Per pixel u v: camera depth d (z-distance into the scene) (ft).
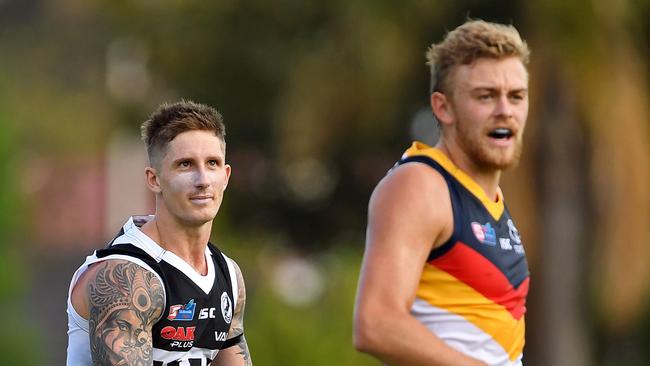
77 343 53.36
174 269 52.85
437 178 58.44
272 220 253.44
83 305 52.70
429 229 57.26
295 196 249.55
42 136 257.75
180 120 53.01
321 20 226.38
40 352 188.34
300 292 162.61
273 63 231.30
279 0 227.81
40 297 252.01
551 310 209.26
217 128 53.78
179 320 52.90
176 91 241.76
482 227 58.80
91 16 257.34
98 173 275.80
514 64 59.67
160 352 52.95
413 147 60.39
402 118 226.58
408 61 210.38
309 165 236.84
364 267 56.70
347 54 211.20
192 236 53.36
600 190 201.77
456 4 208.85
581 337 213.66
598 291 209.05
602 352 241.76
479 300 58.34
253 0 229.86
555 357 210.59
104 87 256.11
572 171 204.85
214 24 234.38
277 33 232.94
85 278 52.70
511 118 59.36
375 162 236.63
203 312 53.52
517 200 198.90
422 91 219.82
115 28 247.50
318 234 254.68
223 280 54.95
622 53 196.13
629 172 198.80
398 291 55.77
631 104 196.95
